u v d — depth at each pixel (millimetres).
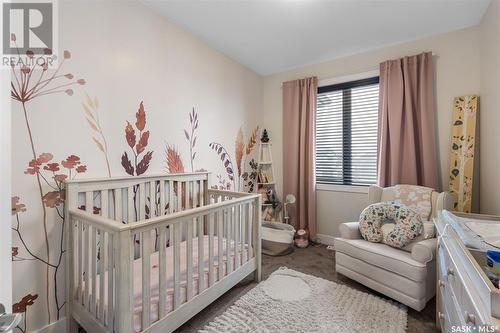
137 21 1983
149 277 1300
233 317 1699
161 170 2201
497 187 1935
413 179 2549
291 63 3289
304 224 3303
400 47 2730
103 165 1771
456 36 2438
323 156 3379
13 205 1366
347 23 2312
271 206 3498
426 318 1706
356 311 1758
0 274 509
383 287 1879
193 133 2541
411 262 1727
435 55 2537
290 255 2871
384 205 2189
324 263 2641
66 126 1574
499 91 1859
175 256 1445
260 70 3535
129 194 1872
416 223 1954
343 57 3094
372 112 3000
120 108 1876
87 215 1374
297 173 3354
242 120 3320
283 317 1693
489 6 2031
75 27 1608
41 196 1465
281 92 3609
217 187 2881
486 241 1106
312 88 3211
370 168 3025
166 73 2236
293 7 2068
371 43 2721
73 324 1519
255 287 2113
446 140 2504
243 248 2068
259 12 2139
